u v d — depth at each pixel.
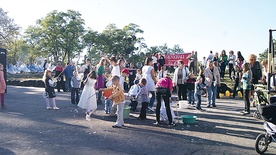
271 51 8.35
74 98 12.30
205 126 7.99
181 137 6.74
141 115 8.90
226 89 16.36
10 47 56.25
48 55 51.31
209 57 20.44
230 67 19.42
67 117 9.05
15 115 9.23
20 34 57.16
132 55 47.31
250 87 9.77
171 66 22.92
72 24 48.81
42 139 6.32
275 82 8.62
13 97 14.55
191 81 11.73
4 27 55.91
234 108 11.43
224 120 8.87
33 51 49.69
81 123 8.16
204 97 15.34
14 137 6.45
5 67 16.34
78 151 5.49
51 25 48.72
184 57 22.41
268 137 5.59
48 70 10.67
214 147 5.95
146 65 10.35
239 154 5.50
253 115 9.47
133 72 18.25
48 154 5.28
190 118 8.19
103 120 8.67
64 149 5.60
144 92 8.86
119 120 7.71
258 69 10.37
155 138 6.61
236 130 7.52
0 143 5.95
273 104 5.44
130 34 48.78
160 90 7.94
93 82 9.28
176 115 9.72
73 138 6.46
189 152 5.57
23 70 37.22
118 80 7.73
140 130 7.39
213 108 11.41
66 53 50.84
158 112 8.13
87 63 14.42
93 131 7.18
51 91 10.59
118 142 6.20
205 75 11.44
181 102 11.09
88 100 9.12
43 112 9.94
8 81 24.97
